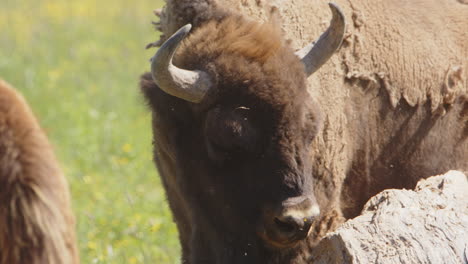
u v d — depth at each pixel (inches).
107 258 1075.9
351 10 984.9
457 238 668.7
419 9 1048.8
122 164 1626.5
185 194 865.5
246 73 778.2
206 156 818.8
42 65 2501.2
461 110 1033.5
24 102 607.2
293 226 767.1
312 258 735.1
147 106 874.8
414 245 668.1
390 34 1002.1
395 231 682.2
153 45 954.7
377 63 984.3
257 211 791.1
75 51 2699.3
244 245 824.3
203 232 866.8
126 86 2241.6
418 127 1011.3
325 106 927.7
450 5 1083.3
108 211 1312.7
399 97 993.5
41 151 581.3
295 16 921.5
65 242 577.9
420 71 1009.5
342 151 951.0
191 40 828.0
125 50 2637.8
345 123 954.7
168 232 1224.8
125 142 1765.5
